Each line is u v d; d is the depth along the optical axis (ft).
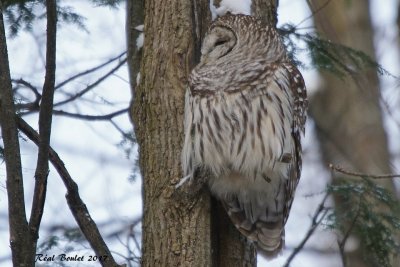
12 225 31.37
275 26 39.09
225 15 37.60
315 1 68.28
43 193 31.71
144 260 34.65
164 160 35.17
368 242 46.70
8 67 32.14
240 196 37.01
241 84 35.60
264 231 37.14
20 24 44.78
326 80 73.26
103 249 33.32
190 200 34.68
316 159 69.36
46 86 31.55
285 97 36.24
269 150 35.76
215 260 36.32
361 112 71.31
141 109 36.11
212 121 35.37
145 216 35.09
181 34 36.17
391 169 68.44
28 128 33.42
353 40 72.13
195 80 35.53
